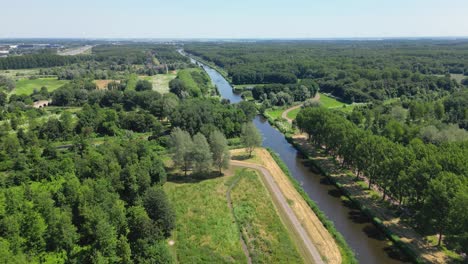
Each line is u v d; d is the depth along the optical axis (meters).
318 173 115.44
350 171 113.25
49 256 59.91
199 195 95.75
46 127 140.50
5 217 61.84
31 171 95.94
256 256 69.19
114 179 82.69
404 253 71.75
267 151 134.88
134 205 78.06
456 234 66.31
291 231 78.88
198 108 150.50
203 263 67.00
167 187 100.94
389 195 92.56
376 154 93.94
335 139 117.56
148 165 95.38
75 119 161.75
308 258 69.38
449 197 67.75
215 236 76.00
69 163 95.06
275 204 91.50
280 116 190.88
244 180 106.00
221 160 109.69
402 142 122.75
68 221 63.44
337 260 68.94
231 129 147.38
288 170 116.00
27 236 60.91
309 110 147.38
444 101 181.25
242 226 80.19
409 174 79.62
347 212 89.19
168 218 74.94
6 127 140.88
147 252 62.00
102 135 149.50
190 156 106.44
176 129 115.94
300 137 152.38
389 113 166.12
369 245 75.12
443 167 79.56
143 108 193.75
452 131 121.06
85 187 73.25
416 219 76.50
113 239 61.62
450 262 67.44
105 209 68.00
